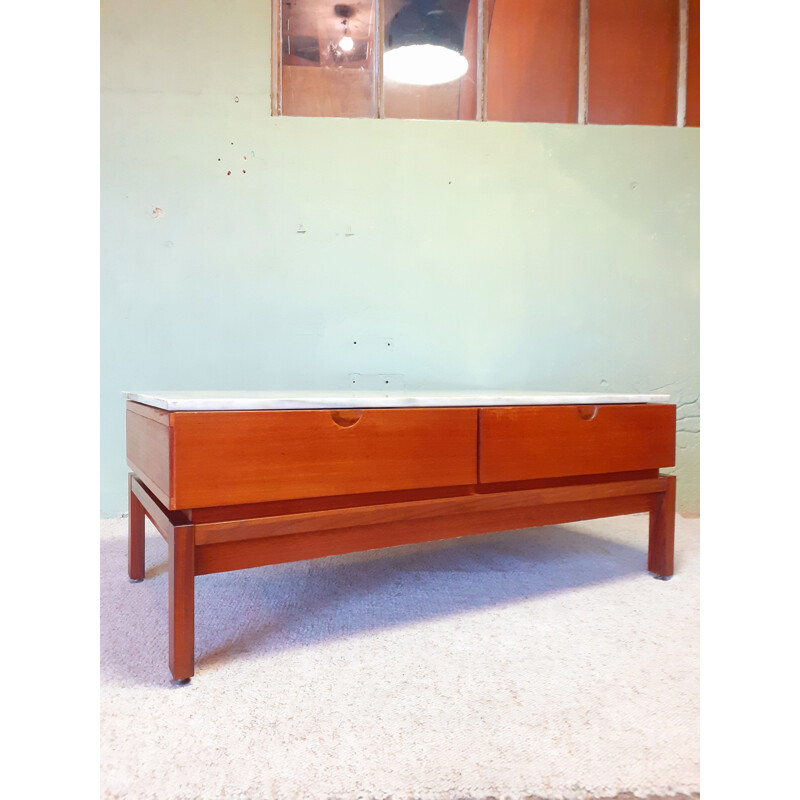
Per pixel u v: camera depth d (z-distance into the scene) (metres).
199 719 0.86
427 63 2.19
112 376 2.03
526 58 2.24
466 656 1.07
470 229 2.22
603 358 2.32
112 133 2.01
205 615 1.25
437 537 1.22
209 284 2.08
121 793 0.70
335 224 2.14
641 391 2.34
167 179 2.04
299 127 2.11
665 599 1.36
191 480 0.95
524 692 0.94
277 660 1.05
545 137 2.25
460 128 2.20
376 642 1.12
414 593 1.39
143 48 2.02
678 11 2.30
